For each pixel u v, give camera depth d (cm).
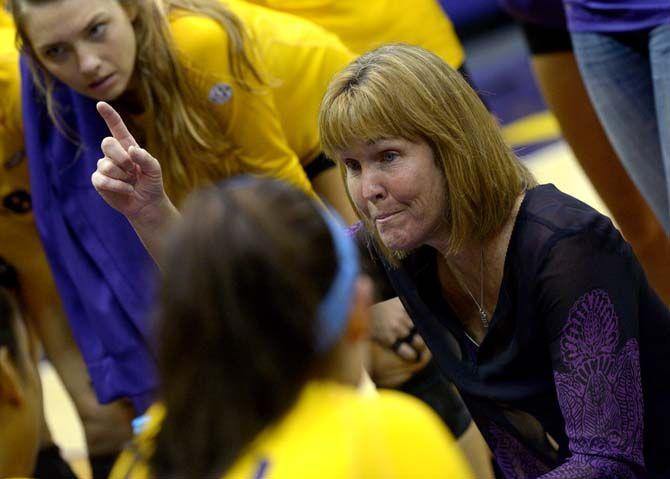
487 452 934
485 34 1967
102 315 870
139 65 799
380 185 601
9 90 871
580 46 937
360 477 407
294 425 417
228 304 411
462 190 597
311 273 415
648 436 650
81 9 763
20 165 894
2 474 750
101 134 845
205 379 415
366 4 991
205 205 424
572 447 598
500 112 1811
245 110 823
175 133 812
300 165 883
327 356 421
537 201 611
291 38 866
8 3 791
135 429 470
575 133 1084
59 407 1348
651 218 1065
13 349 789
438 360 670
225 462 416
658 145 935
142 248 859
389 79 592
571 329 595
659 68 859
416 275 658
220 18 809
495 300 633
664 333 639
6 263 937
